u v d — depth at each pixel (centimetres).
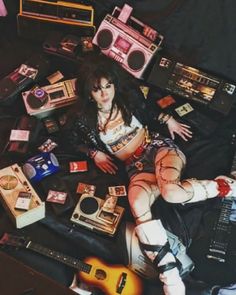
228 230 205
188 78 232
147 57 231
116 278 192
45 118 226
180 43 236
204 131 227
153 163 208
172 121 220
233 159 218
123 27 233
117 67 201
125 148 210
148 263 192
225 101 229
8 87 228
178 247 197
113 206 204
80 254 198
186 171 217
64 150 220
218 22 226
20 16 239
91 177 214
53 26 242
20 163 215
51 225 203
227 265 199
